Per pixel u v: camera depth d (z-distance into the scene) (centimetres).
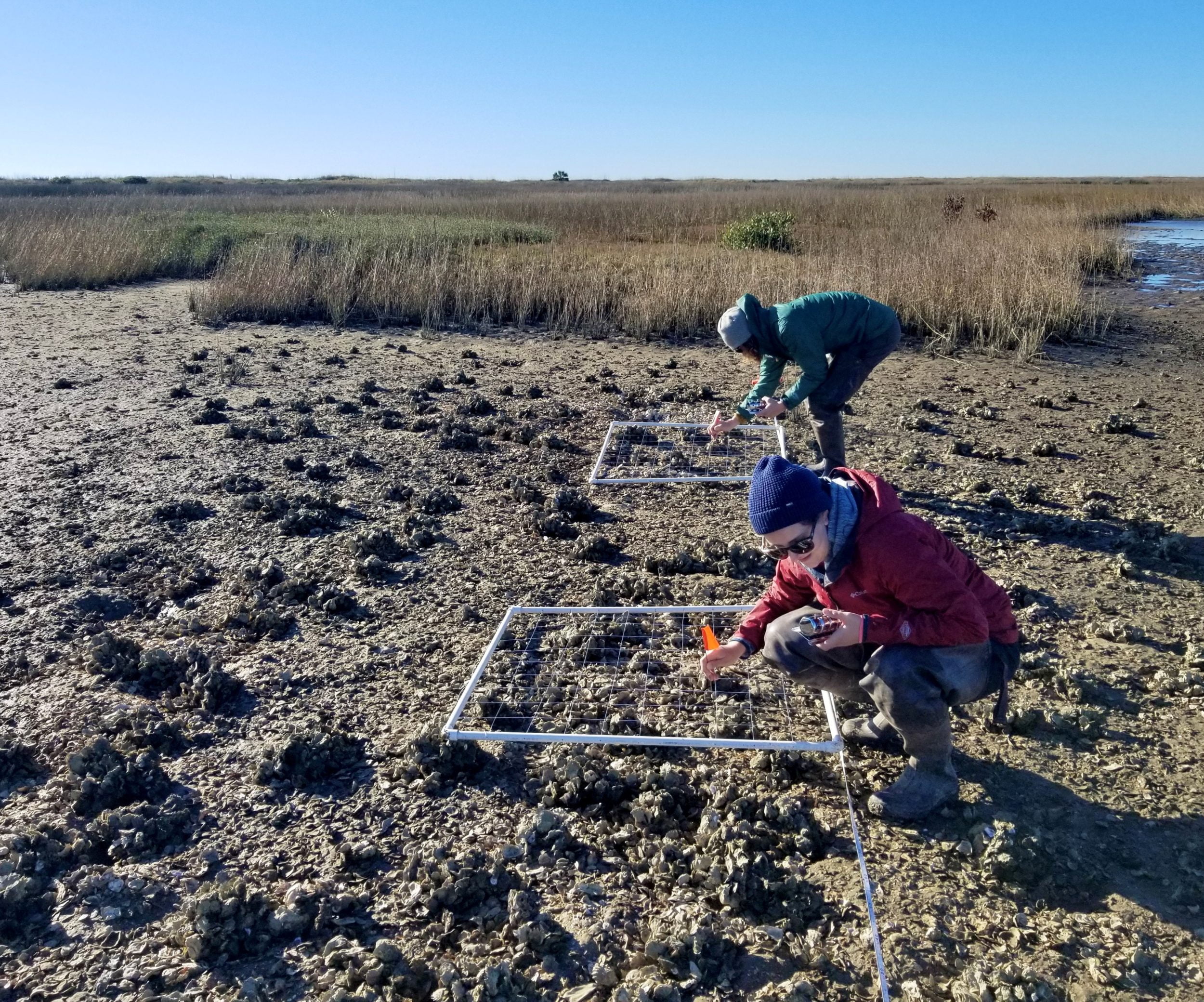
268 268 1334
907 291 1191
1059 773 339
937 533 296
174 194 4391
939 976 258
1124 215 3275
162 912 284
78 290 1539
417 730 372
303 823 321
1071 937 268
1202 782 331
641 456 715
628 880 295
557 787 333
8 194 4159
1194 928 270
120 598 476
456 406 844
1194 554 524
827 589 298
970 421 802
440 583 502
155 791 335
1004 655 308
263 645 438
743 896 281
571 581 505
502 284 1307
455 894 283
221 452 703
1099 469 674
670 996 251
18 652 425
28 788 338
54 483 631
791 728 367
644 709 382
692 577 507
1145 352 1077
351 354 1062
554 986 257
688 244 2142
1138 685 393
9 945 271
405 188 6006
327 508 591
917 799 316
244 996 254
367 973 257
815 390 559
